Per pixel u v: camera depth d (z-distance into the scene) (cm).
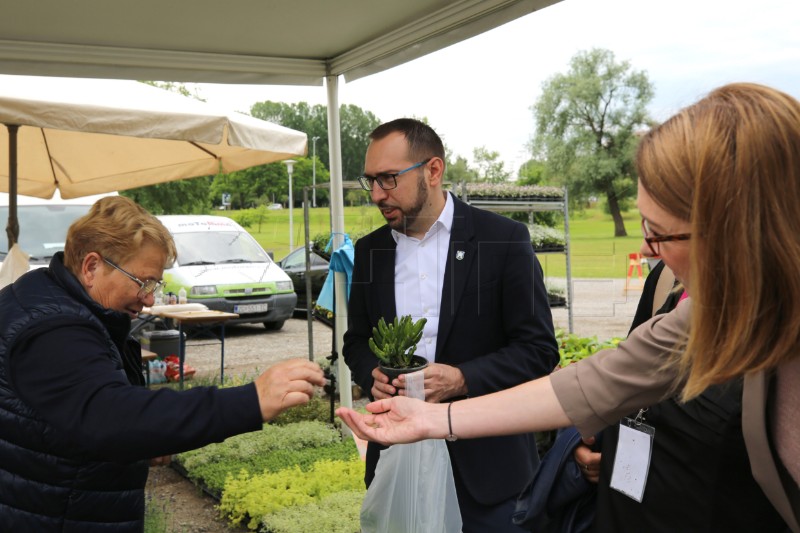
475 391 184
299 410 553
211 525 377
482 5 296
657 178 99
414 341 173
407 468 180
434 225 205
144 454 141
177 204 1861
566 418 127
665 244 102
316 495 393
